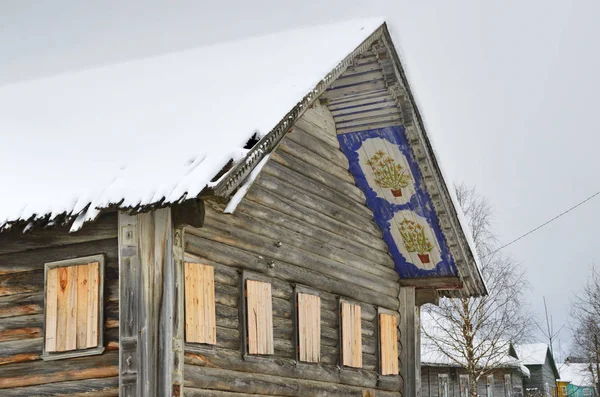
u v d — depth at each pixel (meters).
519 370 43.53
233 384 9.53
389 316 13.88
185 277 8.83
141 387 8.20
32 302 9.16
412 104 12.05
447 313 26.67
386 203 13.55
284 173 11.27
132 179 8.40
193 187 7.85
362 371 12.85
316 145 12.20
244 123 8.81
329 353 11.89
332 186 12.57
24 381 8.99
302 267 11.45
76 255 8.98
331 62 10.30
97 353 8.65
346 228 12.84
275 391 10.38
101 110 10.95
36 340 9.06
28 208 8.62
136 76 12.46
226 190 7.95
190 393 8.77
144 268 8.43
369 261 13.52
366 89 12.01
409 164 12.79
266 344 10.18
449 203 13.20
